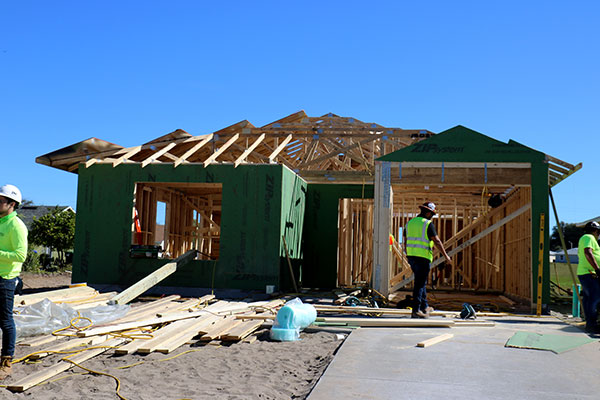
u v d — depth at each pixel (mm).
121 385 4301
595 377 4586
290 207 12461
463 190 14219
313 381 4441
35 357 5117
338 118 15188
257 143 13258
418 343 5824
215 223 16703
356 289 12867
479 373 4641
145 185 13148
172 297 10078
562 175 11148
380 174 10719
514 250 12797
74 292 10047
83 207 12195
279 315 6504
